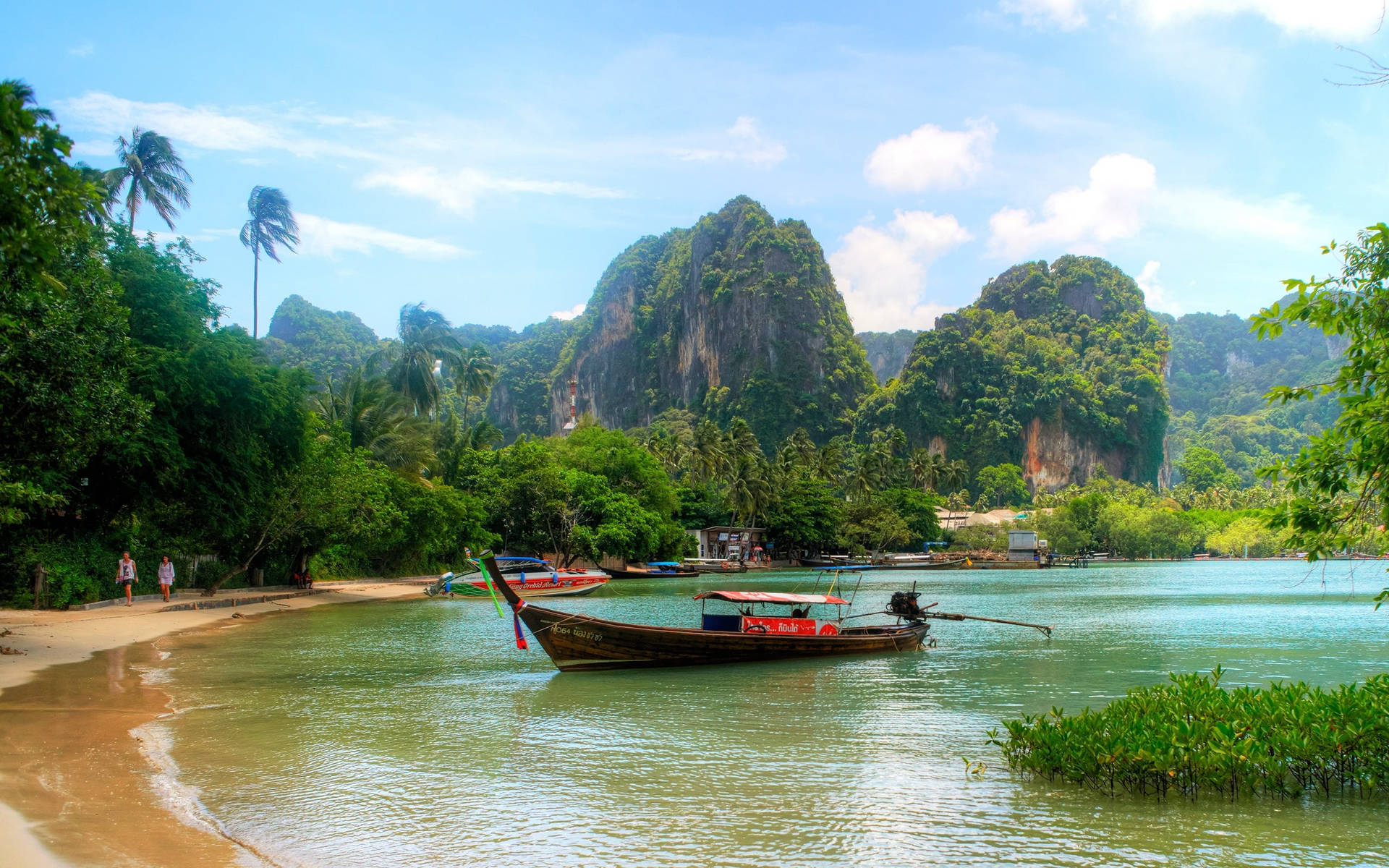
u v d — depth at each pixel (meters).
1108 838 9.77
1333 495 9.33
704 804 11.12
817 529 115.88
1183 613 44.56
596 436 97.88
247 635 30.22
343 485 47.16
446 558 74.75
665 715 17.28
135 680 19.53
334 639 29.53
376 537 55.50
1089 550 140.38
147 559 39.53
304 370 42.12
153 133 47.25
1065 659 26.20
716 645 23.69
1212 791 11.18
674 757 13.67
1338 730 11.04
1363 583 75.94
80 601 33.12
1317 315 9.30
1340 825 10.02
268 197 61.50
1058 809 10.80
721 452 116.94
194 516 37.06
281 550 50.38
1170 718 11.96
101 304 22.00
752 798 11.43
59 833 9.07
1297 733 11.07
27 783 10.94
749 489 109.75
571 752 14.03
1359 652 27.92
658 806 11.06
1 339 18.22
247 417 35.81
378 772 12.61
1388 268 9.04
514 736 15.14
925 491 157.62
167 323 32.75
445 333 91.12
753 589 63.66
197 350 32.62
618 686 20.70
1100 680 22.09
